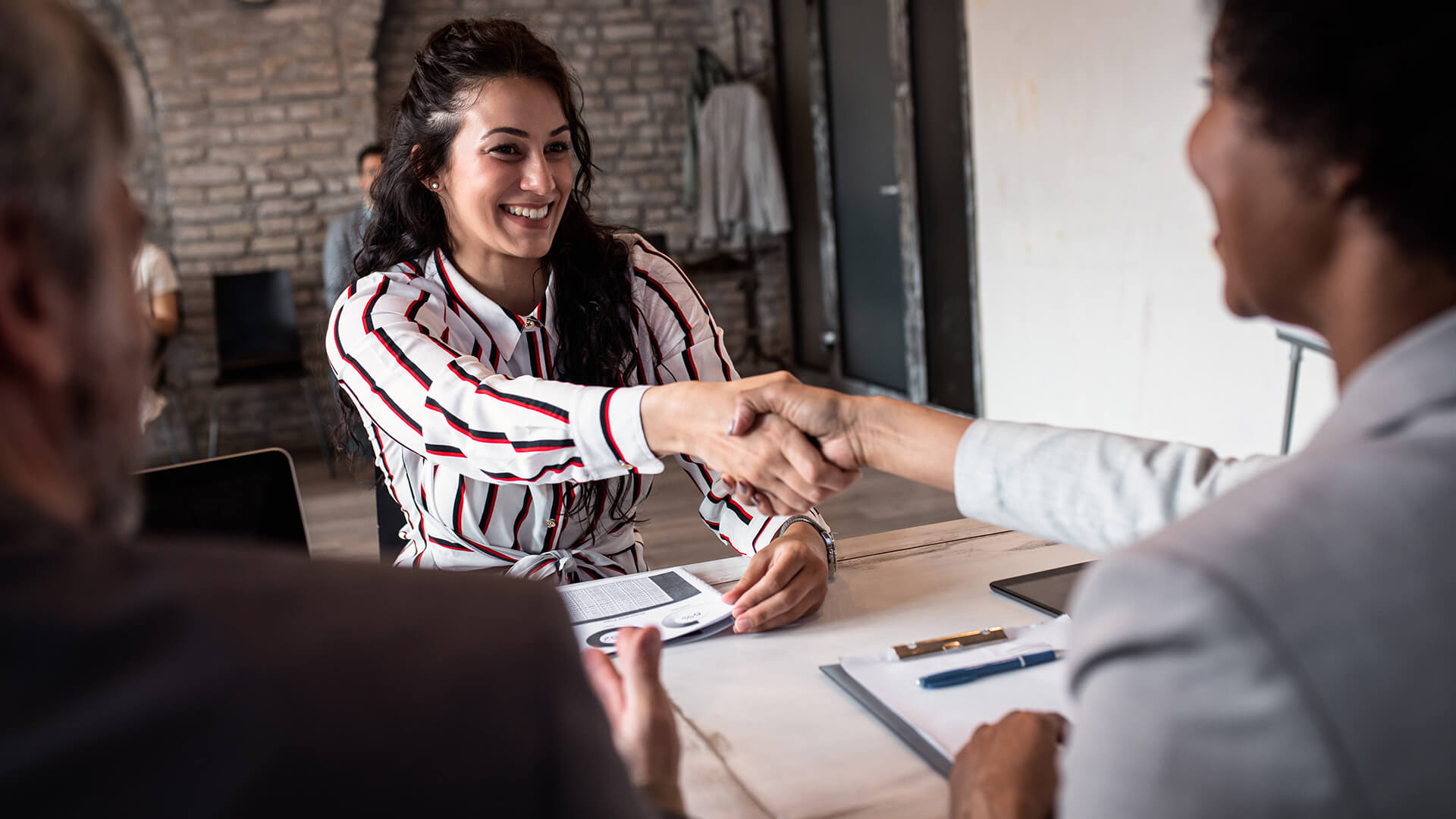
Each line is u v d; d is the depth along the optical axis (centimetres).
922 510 364
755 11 611
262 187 544
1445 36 37
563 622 34
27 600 28
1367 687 34
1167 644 36
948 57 416
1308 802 34
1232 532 37
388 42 573
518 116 128
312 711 29
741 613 102
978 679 86
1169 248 292
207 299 545
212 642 29
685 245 635
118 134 33
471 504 130
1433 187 38
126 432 34
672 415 103
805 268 623
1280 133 41
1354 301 42
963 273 426
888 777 73
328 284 413
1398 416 39
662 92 622
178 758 28
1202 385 287
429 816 29
